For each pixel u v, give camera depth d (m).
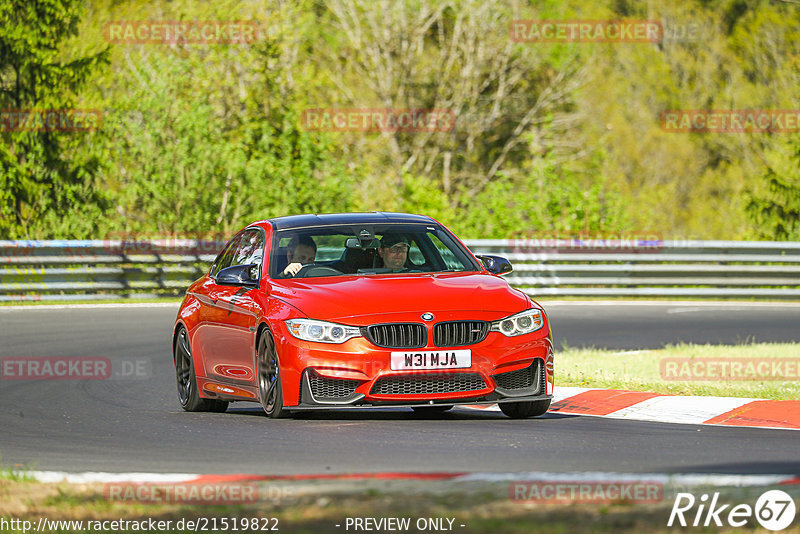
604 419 33.72
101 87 117.44
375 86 160.12
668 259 88.12
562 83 167.75
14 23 109.25
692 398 36.50
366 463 25.38
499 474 22.69
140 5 132.00
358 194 125.12
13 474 24.08
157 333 63.03
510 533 18.00
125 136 108.69
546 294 87.06
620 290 87.06
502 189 109.12
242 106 129.25
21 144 106.56
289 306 32.25
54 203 106.12
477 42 162.62
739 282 87.94
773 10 199.38
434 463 25.25
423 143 158.75
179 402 40.91
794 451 27.00
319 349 31.06
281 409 31.97
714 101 194.12
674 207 184.00
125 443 30.31
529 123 168.62
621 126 185.88
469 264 35.94
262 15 133.38
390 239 36.00
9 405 40.25
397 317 31.17
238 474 24.30
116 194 108.69
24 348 56.94
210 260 86.38
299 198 106.12
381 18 160.50
